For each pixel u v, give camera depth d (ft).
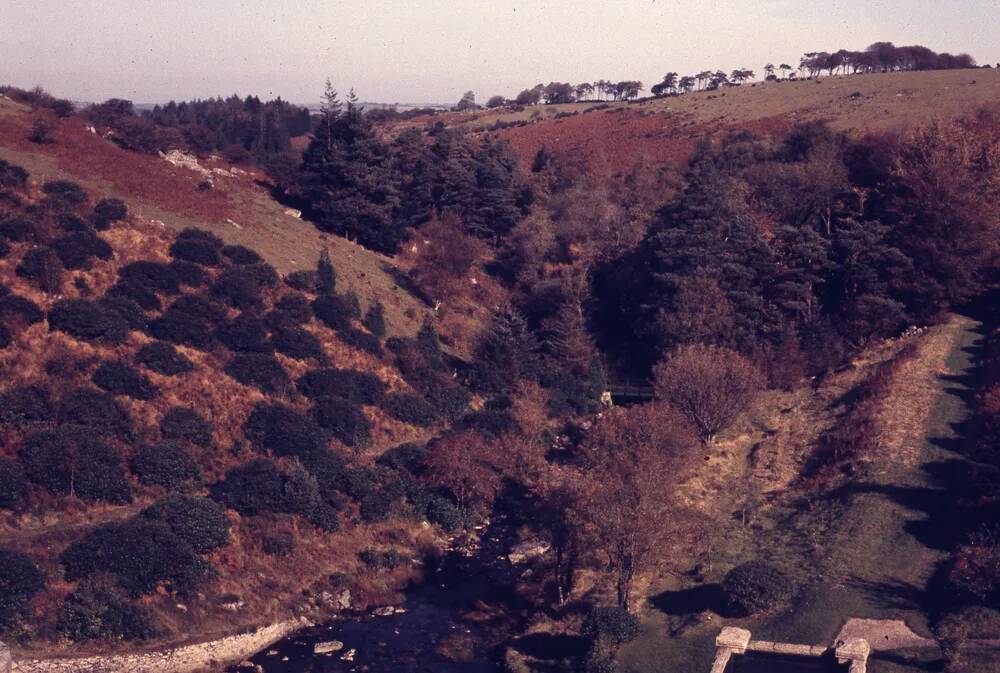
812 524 142.31
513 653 120.78
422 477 170.40
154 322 178.70
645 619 121.29
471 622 133.18
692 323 214.90
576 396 220.02
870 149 277.23
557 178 363.56
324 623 132.98
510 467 173.47
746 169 298.97
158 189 236.63
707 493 159.43
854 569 124.47
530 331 250.57
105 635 116.37
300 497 150.51
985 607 107.14
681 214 246.27
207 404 166.09
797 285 223.92
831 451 169.27
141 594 123.03
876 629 108.27
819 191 259.80
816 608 114.93
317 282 219.20
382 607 137.90
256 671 118.32
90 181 224.74
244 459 159.33
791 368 209.77
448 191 315.99
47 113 257.34
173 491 145.59
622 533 118.52
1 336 155.53
